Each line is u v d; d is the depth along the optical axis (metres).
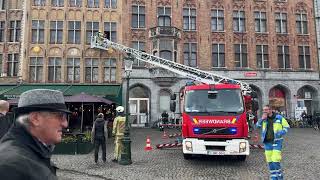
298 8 33.91
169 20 31.77
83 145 14.01
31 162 1.66
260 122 8.13
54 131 2.00
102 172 10.10
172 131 25.72
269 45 32.84
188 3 32.19
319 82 32.81
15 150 1.67
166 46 30.16
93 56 30.08
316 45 33.66
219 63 31.84
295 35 33.44
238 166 10.93
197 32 31.86
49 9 30.02
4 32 29.45
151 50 30.80
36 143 1.85
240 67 32.12
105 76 30.08
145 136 21.80
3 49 29.22
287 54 33.22
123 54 30.14
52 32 29.95
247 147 10.62
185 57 31.45
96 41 28.67
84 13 30.42
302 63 33.34
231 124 10.73
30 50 29.34
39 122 1.93
